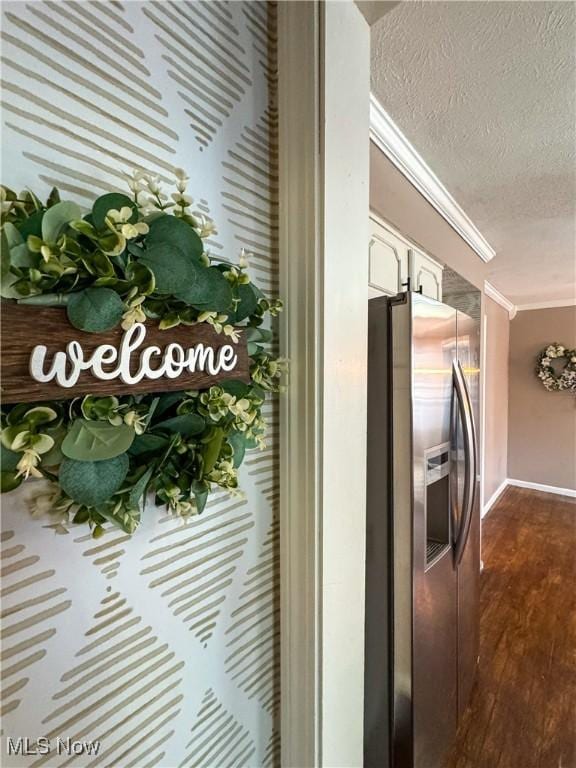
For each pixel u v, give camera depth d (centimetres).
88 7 47
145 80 53
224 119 64
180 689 60
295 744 77
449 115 131
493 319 421
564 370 455
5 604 41
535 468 488
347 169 74
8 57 40
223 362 55
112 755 52
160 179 55
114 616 51
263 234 72
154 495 55
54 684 45
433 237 199
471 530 160
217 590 66
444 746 138
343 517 77
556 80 113
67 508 44
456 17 93
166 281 44
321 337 70
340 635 78
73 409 40
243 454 58
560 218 217
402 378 115
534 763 143
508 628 220
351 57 74
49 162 43
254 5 69
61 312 38
